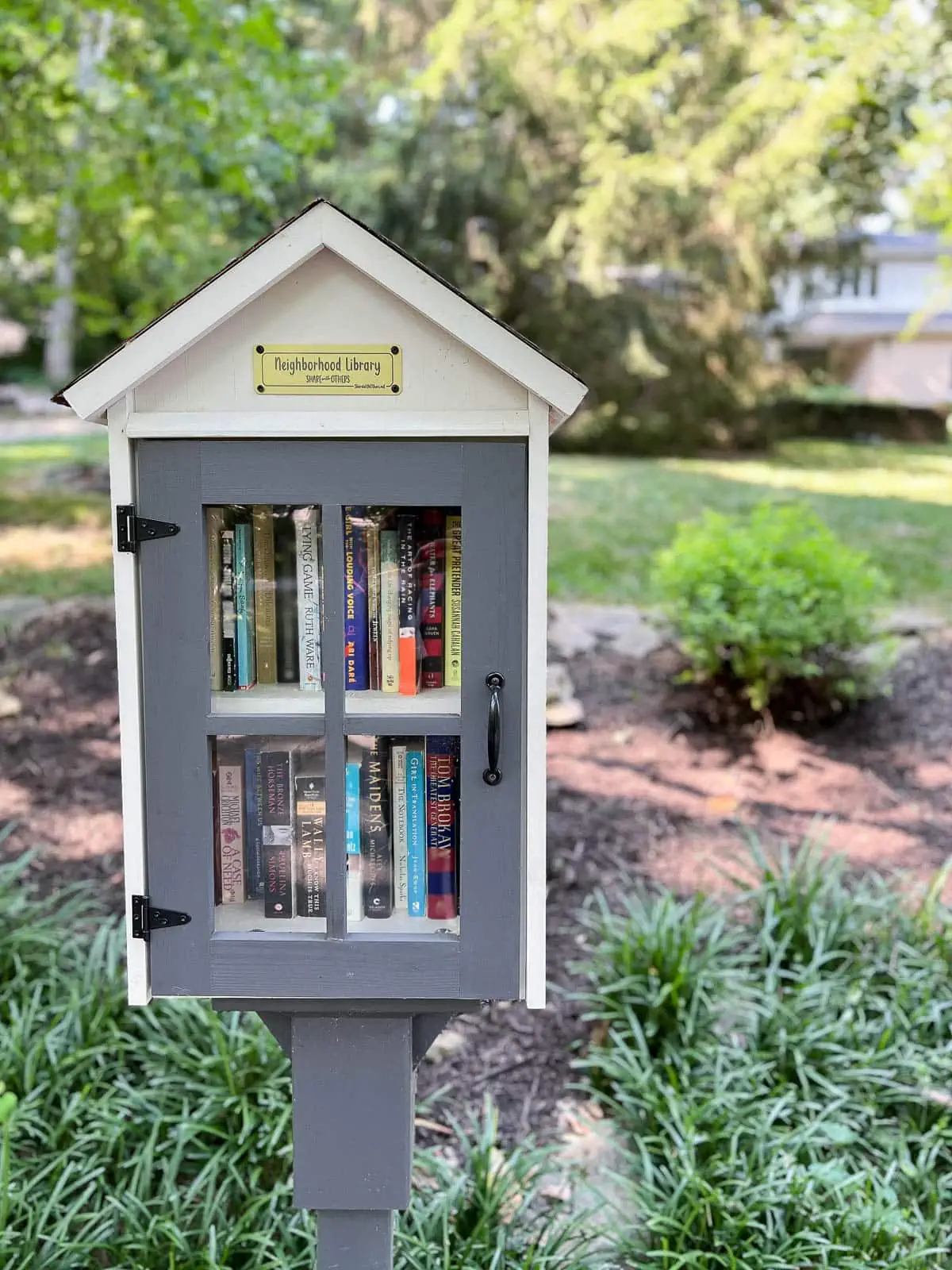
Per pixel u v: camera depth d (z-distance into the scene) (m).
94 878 3.23
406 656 1.41
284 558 1.39
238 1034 2.42
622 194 6.75
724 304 8.77
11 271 8.12
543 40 6.10
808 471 8.23
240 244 8.82
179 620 1.35
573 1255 2.06
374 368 1.32
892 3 5.47
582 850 3.49
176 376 1.32
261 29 4.09
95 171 5.05
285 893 1.43
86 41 4.96
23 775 3.75
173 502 1.33
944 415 11.08
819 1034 2.46
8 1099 1.86
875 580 4.11
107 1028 2.48
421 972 1.41
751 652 4.01
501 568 1.34
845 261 8.92
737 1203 2.05
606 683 4.52
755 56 6.05
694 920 2.80
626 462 8.67
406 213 8.87
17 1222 1.94
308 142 4.77
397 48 8.24
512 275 8.95
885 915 2.97
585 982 2.91
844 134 6.52
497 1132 2.43
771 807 3.72
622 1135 2.42
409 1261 1.93
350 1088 1.52
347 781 1.41
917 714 4.23
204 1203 2.06
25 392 11.97
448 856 1.43
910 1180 2.20
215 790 1.41
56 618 4.83
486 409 1.32
